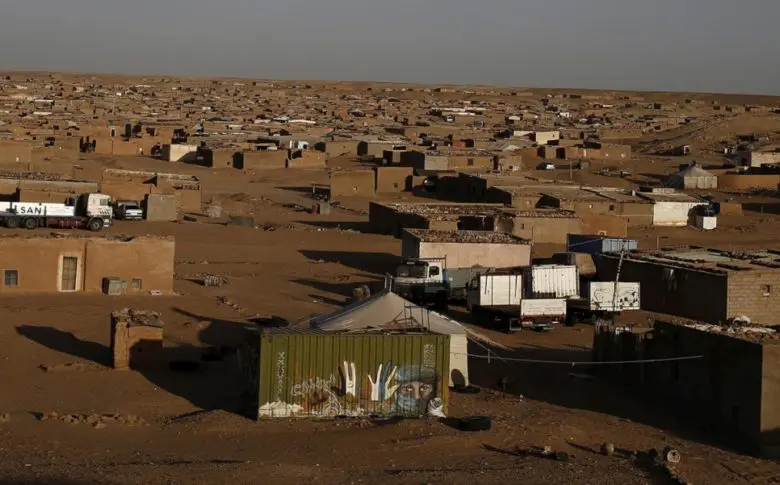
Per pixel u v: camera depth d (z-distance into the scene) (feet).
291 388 89.40
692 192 349.00
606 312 150.71
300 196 323.78
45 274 143.33
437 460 79.20
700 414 98.17
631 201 275.59
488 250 184.75
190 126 520.01
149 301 143.43
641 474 79.10
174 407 94.07
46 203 221.66
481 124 652.07
